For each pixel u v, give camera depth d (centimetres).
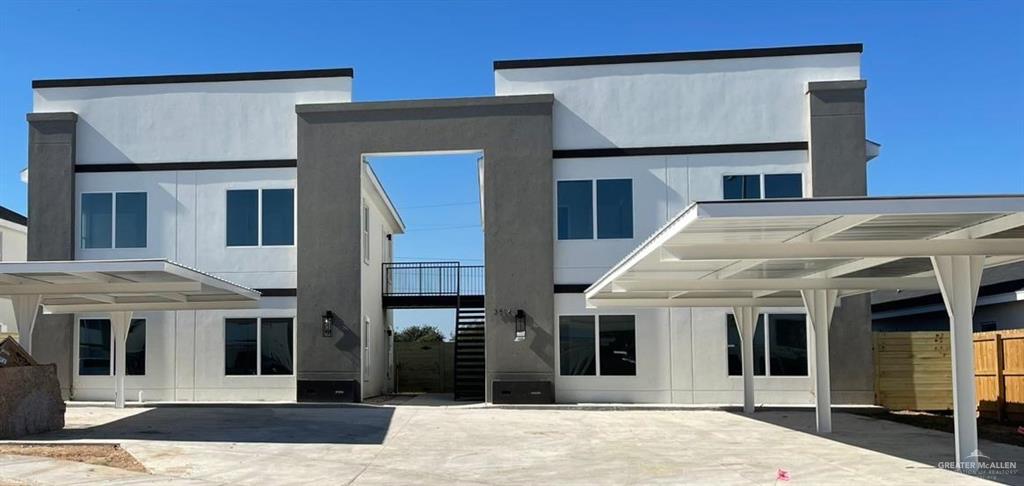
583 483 1091
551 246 2272
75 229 2378
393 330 3092
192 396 2325
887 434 1595
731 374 2256
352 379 2273
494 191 2289
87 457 1262
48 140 2389
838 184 2230
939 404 2169
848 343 2228
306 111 2334
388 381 2958
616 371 2264
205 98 2394
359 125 2325
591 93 2319
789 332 2259
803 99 2281
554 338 2255
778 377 2250
